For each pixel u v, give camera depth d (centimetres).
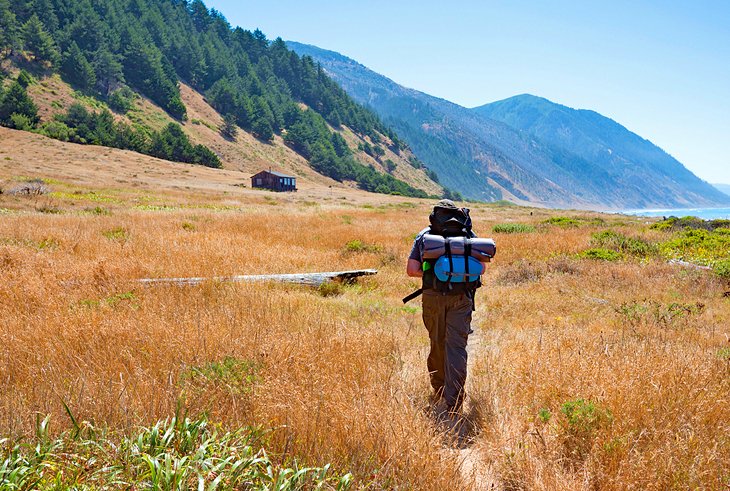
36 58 18625
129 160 11350
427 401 411
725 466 280
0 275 756
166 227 1888
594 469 280
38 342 464
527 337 619
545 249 1608
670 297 946
